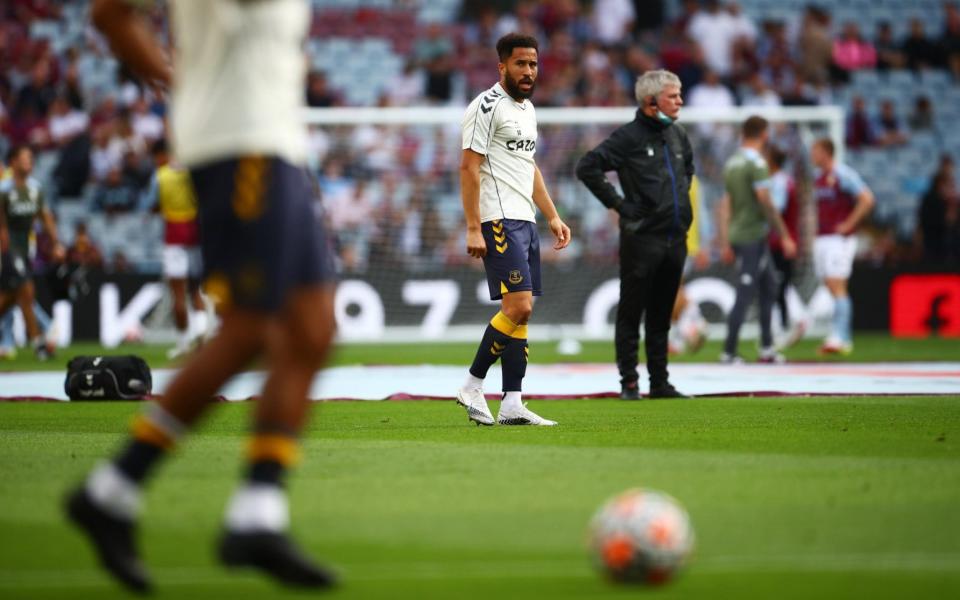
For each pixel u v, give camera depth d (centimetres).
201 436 2705
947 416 3102
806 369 5156
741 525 1594
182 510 1706
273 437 1302
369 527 1598
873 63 9919
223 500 1788
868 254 8919
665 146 3741
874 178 9438
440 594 1266
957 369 5109
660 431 2780
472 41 9681
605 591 1273
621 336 3775
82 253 7594
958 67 9981
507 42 2977
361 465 2173
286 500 1794
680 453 2347
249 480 1282
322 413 3366
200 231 1386
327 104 9056
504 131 2962
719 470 2091
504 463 2200
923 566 1372
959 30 10056
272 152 1354
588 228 8506
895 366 5338
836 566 1373
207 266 1378
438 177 8694
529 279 2988
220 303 1367
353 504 1759
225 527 1265
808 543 1489
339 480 1988
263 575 1353
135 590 1276
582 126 8688
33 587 1305
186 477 2011
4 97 8788
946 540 1506
